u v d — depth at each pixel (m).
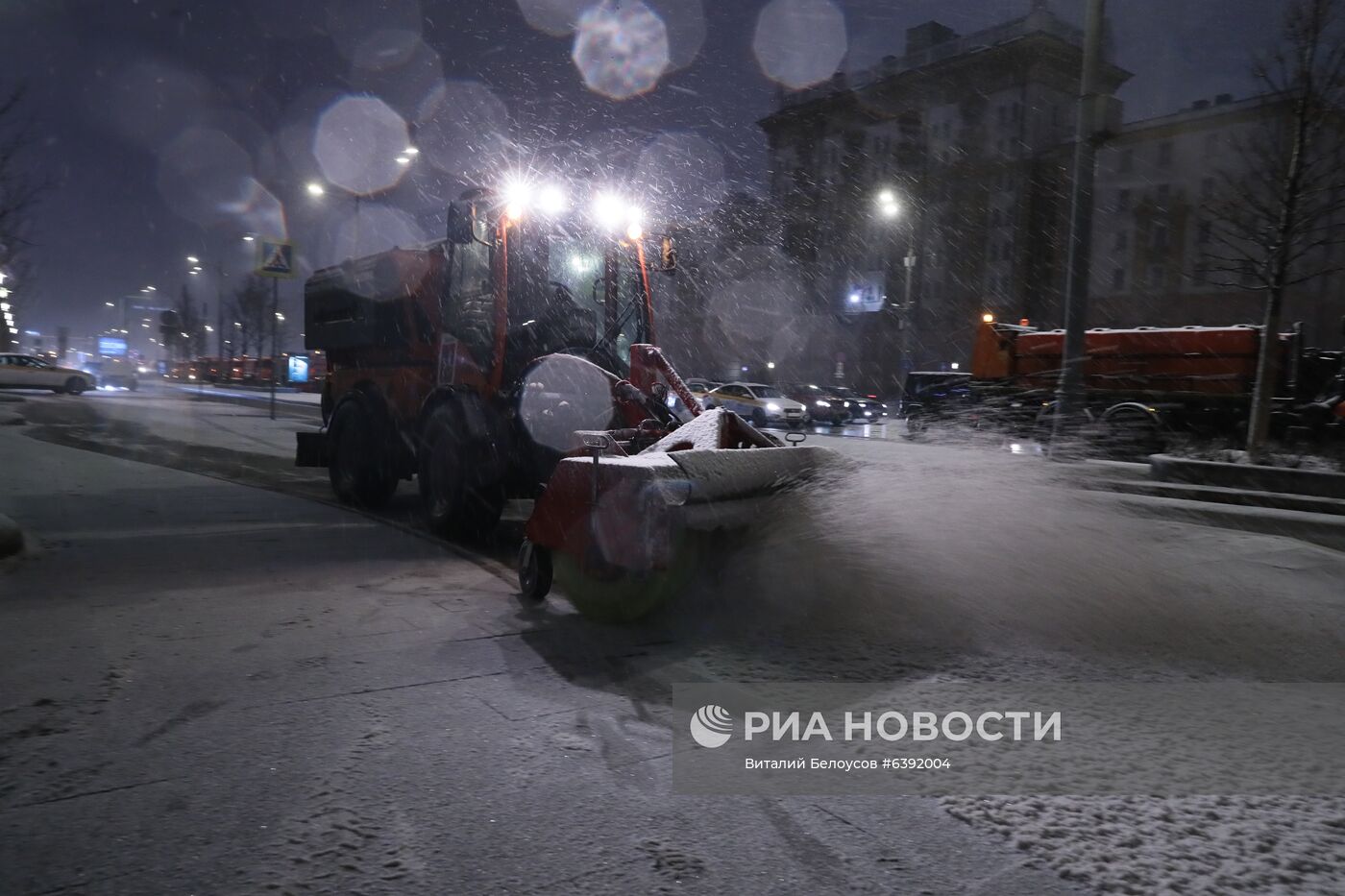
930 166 65.88
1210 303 52.22
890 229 66.62
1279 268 13.07
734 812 3.16
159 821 3.02
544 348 8.22
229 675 4.48
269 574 6.73
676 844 2.93
